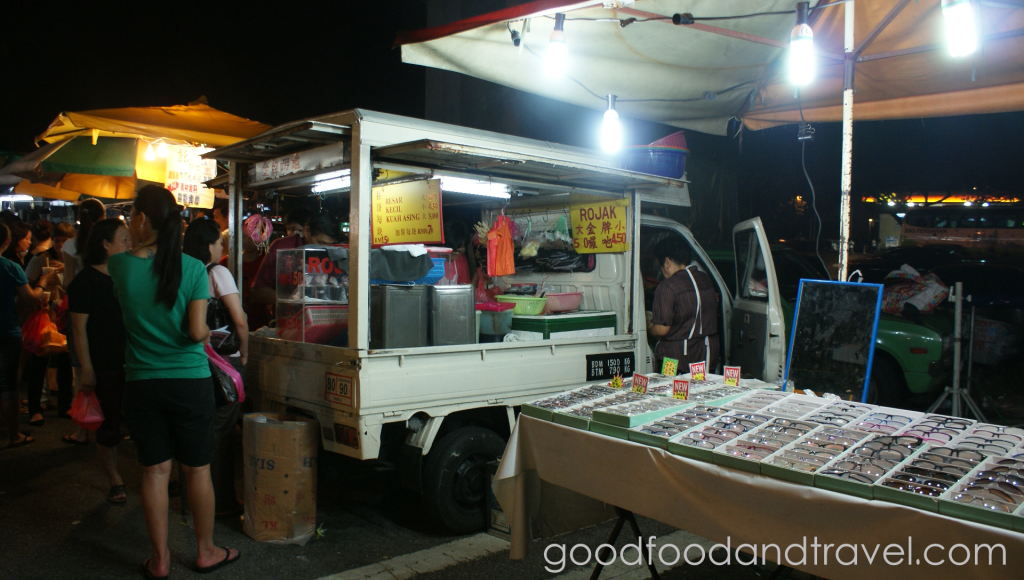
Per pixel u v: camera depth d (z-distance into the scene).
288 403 3.73
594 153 4.22
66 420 6.08
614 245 4.51
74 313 3.62
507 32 4.08
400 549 3.48
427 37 4.11
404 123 3.40
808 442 2.23
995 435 2.27
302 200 5.93
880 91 4.54
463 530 3.65
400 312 3.51
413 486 3.53
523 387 3.84
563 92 4.91
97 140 6.09
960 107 4.37
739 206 11.97
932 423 2.44
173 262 2.89
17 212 10.24
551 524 3.05
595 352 4.24
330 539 3.59
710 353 4.41
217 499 3.84
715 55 4.51
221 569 3.18
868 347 3.01
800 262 7.33
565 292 4.92
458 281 4.88
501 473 2.79
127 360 2.96
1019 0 3.40
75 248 4.68
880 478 1.87
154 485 2.99
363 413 3.18
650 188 4.61
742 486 2.04
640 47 4.36
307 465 3.49
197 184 6.43
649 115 5.35
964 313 6.02
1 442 5.30
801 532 1.92
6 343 5.01
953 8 2.98
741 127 5.58
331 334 3.75
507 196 4.46
